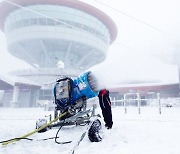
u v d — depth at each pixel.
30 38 53.16
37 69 46.44
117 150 3.01
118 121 6.79
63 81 3.55
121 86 38.44
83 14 54.66
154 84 37.47
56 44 56.59
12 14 55.09
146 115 9.60
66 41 54.41
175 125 5.65
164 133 4.36
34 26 52.69
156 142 3.50
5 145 3.38
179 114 10.27
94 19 56.69
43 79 45.62
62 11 52.75
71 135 4.18
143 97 36.94
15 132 4.91
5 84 33.75
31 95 39.19
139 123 6.17
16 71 48.50
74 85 3.60
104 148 3.13
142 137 3.95
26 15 52.97
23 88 35.69
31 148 3.24
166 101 25.88
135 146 3.23
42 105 33.84
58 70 45.75
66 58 57.38
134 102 36.75
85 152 2.93
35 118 9.12
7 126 6.12
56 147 3.28
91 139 3.51
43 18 52.47
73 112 3.51
